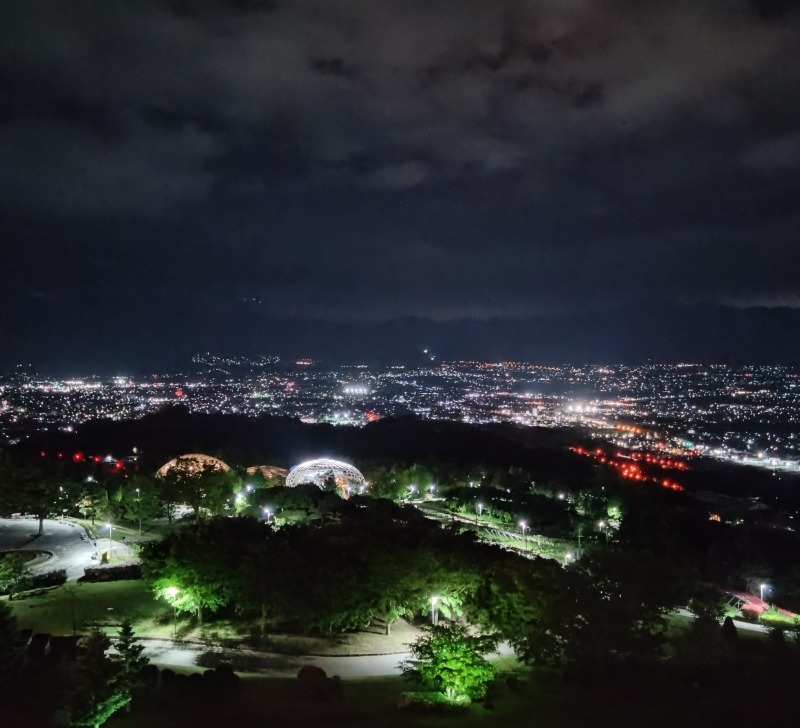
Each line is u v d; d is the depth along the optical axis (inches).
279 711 1964.8
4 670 2021.4
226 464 6309.1
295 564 2711.6
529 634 2388.0
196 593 2733.8
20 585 3085.6
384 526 3503.9
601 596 2342.5
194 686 2037.4
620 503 5733.3
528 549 4569.4
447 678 2073.1
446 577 2768.2
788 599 3983.8
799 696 2154.3
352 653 2645.2
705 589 3043.8
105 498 4867.1
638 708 2033.7
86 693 1750.7
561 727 1881.2
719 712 1991.9
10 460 5201.8
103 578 3467.0
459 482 6668.3
